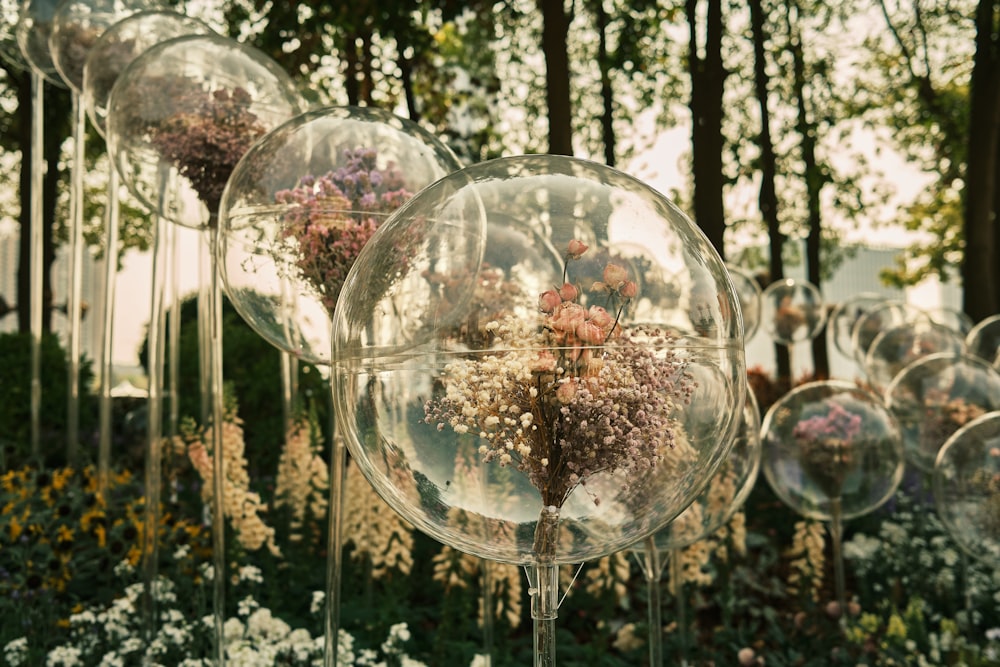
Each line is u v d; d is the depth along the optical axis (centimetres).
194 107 319
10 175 1597
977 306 1205
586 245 155
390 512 443
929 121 1730
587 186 164
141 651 369
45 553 470
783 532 668
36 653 391
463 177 170
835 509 450
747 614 542
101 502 530
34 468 587
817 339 1448
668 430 153
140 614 419
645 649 469
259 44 980
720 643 482
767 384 1158
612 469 151
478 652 404
